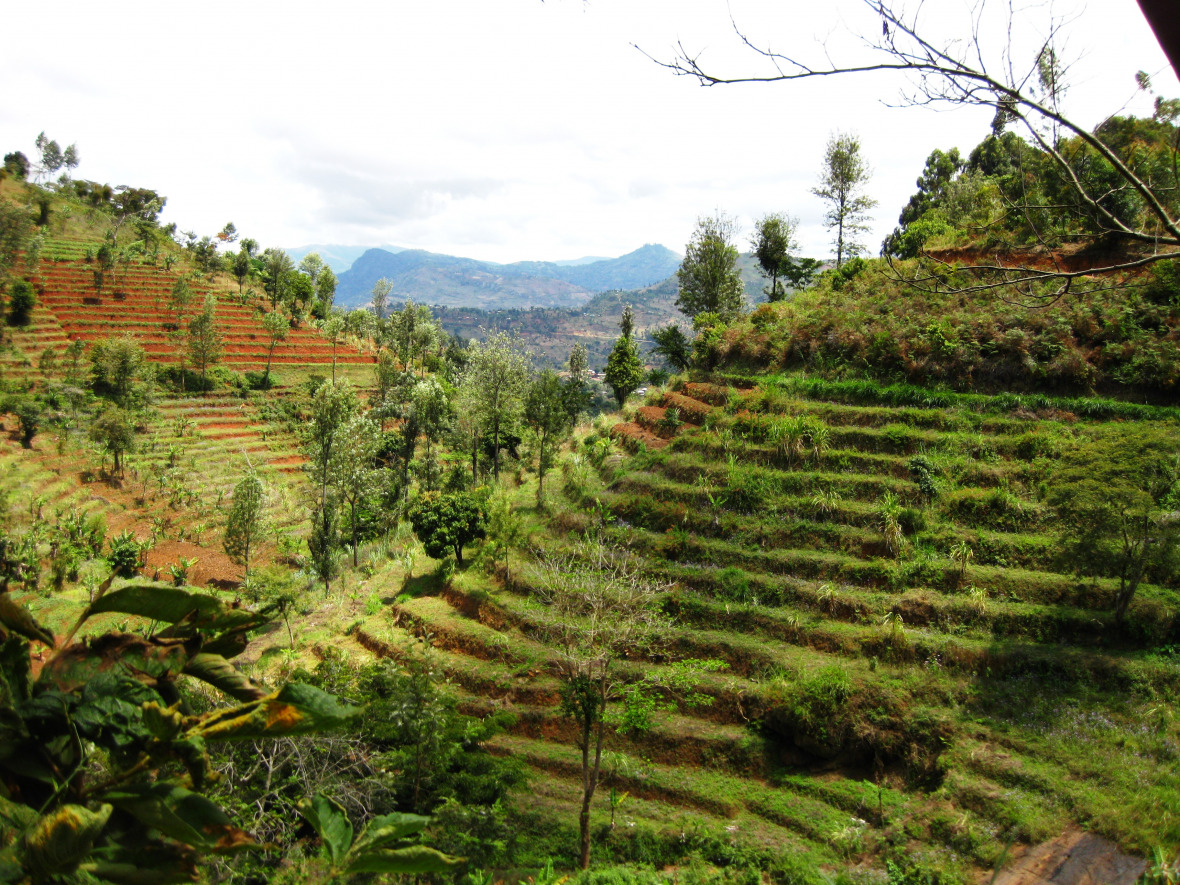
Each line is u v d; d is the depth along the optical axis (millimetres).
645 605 21766
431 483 46531
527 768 20281
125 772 2367
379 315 109000
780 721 19969
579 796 19438
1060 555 21547
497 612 27281
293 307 91312
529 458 42531
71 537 33156
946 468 26359
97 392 55594
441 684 22656
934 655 20453
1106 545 19906
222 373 71562
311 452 38406
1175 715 17234
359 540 42375
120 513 43094
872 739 18781
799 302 39844
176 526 44344
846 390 31281
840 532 25188
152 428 57688
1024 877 13922
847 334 33844
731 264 52281
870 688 19672
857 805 17766
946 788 16844
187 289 73438
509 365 42688
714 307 52156
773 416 30766
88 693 2361
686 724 21141
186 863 2316
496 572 29719
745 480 27859
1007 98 4164
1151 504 18953
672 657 22922
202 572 38500
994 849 14898
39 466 41688
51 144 95875
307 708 2352
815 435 28531
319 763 14922
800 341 35312
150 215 109875
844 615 22750
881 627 21703
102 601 2553
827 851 16609
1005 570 22625
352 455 38000
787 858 16219
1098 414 26703
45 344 57000
